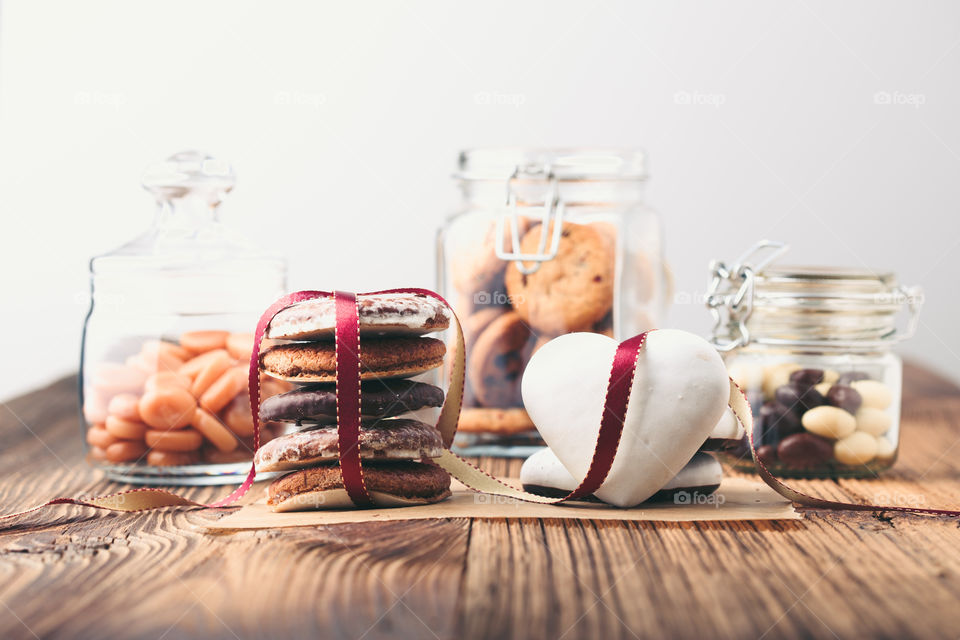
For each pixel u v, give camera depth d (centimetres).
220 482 63
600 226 69
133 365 63
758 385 64
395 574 47
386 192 101
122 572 48
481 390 69
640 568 48
